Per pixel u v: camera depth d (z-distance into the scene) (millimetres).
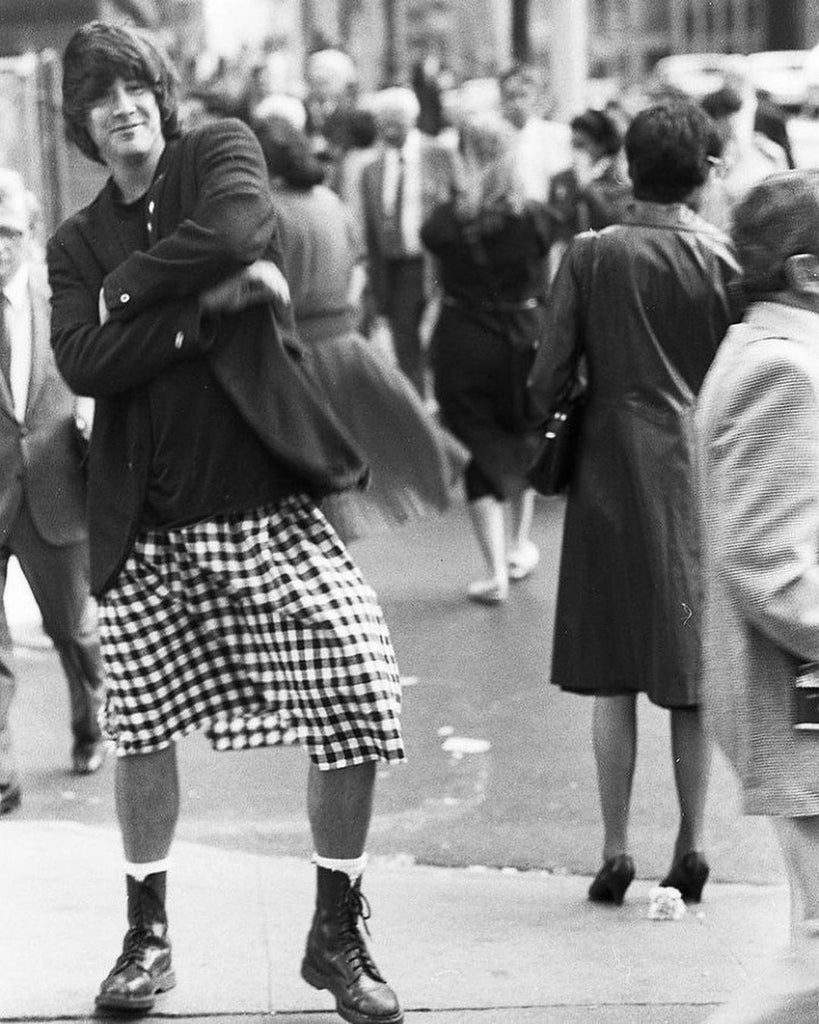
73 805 8914
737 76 11828
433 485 12195
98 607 5789
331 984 5730
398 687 5676
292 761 9602
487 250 12422
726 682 4746
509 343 12469
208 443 5574
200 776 9367
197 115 17031
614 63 49000
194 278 5453
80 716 9398
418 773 9328
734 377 4656
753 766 4703
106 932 6562
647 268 7195
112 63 5621
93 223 5770
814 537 4578
